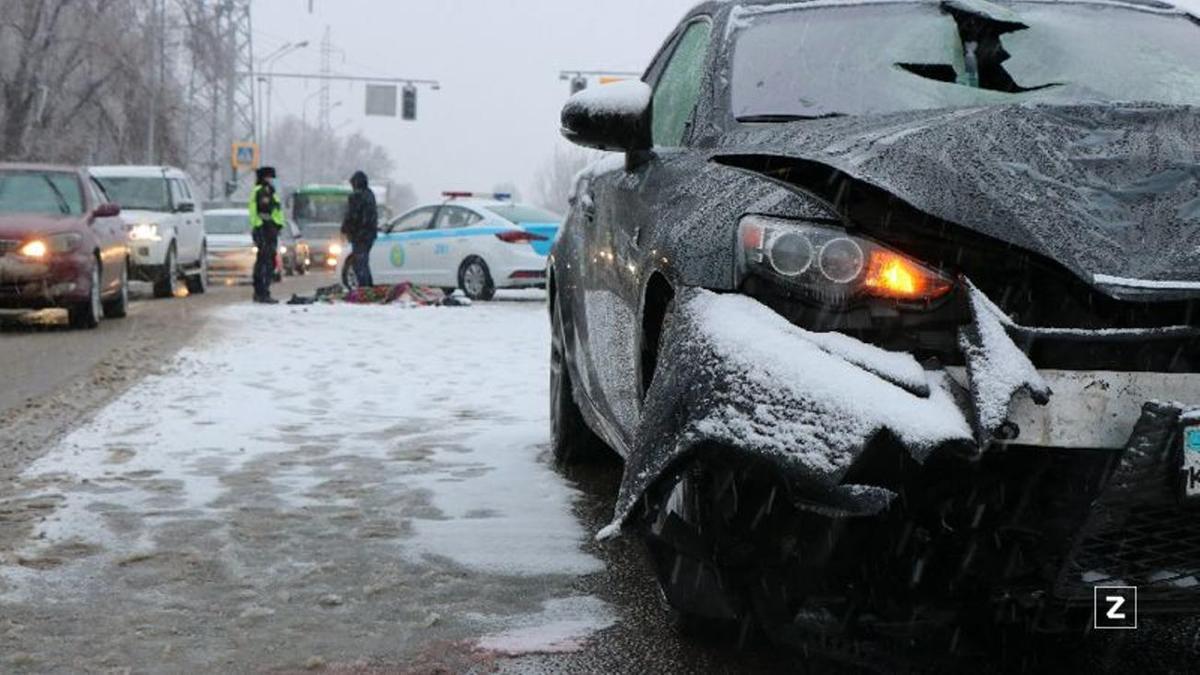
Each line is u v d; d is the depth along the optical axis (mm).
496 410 7633
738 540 3152
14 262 12688
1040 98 4203
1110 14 4727
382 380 8922
